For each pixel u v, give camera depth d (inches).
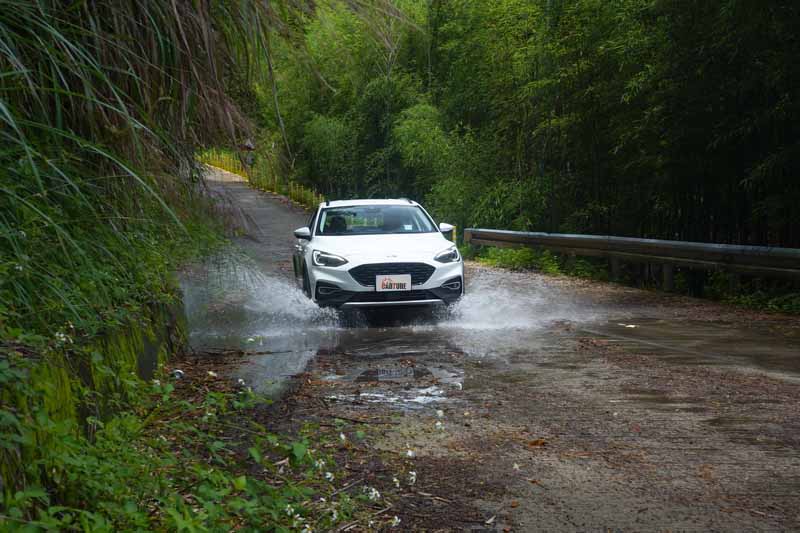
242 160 184.9
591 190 631.2
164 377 218.1
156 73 175.5
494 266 641.0
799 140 380.8
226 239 200.8
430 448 168.6
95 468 108.1
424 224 393.4
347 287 339.6
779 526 125.7
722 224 480.7
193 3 167.8
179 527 95.4
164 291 264.1
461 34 825.5
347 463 158.4
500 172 767.1
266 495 125.1
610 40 541.3
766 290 425.7
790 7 364.5
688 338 304.3
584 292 466.3
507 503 137.1
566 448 168.1
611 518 130.0
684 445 169.0
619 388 222.4
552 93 611.5
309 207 1295.5
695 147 461.7
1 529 81.7
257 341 301.0
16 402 103.5
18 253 127.1
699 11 425.4
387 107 983.0
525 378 236.7
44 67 160.2
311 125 1141.1
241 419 189.3
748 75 410.0
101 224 162.6
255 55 176.6
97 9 166.6
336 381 233.3
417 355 273.7
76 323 142.3
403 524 128.2
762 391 215.6
